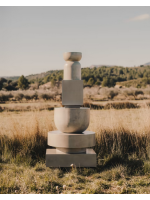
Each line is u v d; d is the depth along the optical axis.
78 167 4.86
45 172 4.74
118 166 5.00
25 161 5.30
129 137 6.46
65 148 4.92
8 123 7.36
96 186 4.00
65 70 5.06
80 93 4.90
